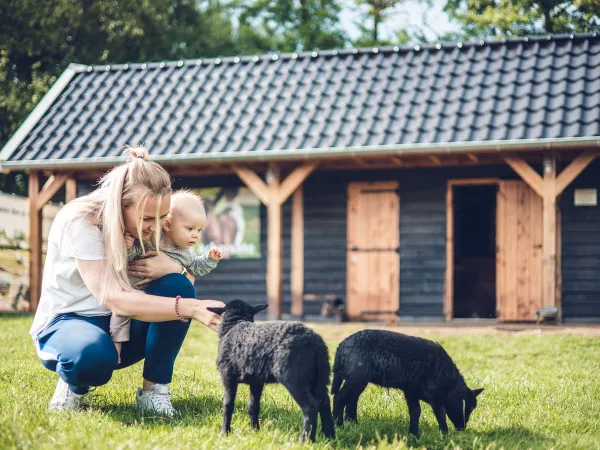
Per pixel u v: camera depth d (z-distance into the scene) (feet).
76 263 16.44
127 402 19.04
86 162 49.01
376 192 50.85
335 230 51.44
